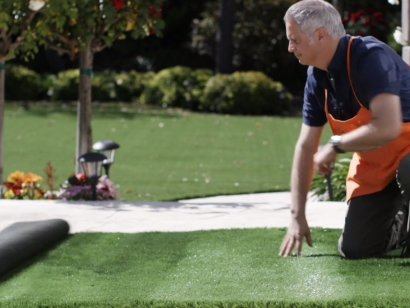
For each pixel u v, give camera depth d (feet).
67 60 95.14
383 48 13.62
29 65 93.04
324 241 17.92
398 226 16.67
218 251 16.98
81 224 20.49
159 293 13.73
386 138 12.96
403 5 24.29
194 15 96.02
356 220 16.07
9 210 22.36
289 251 14.46
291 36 13.60
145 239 18.34
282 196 33.24
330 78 14.11
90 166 27.40
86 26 29.14
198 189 36.68
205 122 64.64
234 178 40.40
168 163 45.52
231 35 76.84
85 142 30.81
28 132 57.57
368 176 15.85
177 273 15.19
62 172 42.57
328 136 53.93
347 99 14.10
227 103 71.87
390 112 13.03
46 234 17.53
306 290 13.62
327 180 27.84
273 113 72.59
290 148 51.75
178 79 76.13
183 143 53.42
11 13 28.07
